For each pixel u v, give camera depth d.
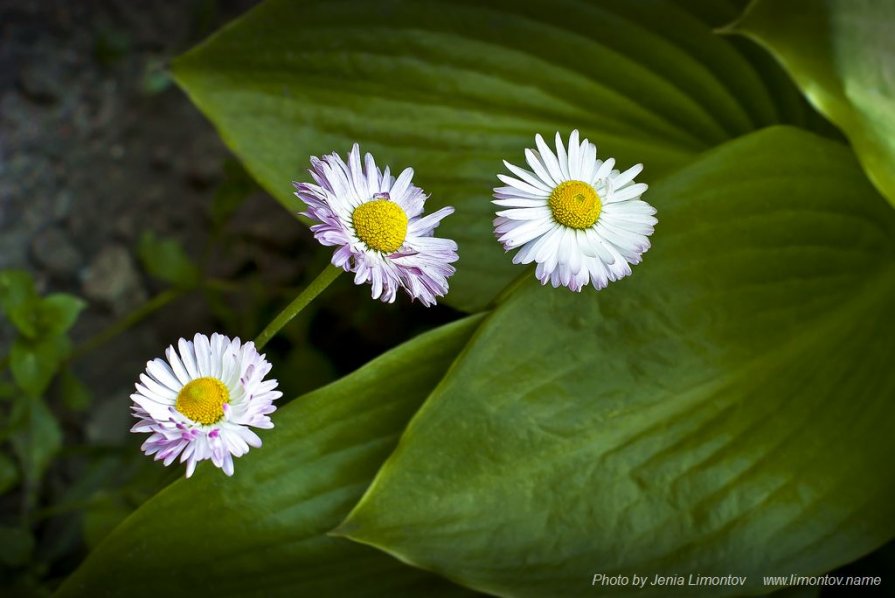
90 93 0.66
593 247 0.40
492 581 0.42
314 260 0.60
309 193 0.39
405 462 0.42
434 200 0.48
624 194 0.40
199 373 0.39
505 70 0.49
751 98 0.50
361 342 0.63
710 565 0.43
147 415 0.39
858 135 0.43
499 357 0.43
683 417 0.44
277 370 0.59
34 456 0.53
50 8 0.66
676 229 0.45
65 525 0.57
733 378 0.44
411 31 0.48
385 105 0.48
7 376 0.60
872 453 0.44
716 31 0.44
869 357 0.46
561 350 0.43
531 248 0.40
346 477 0.43
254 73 0.48
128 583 0.43
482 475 0.42
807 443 0.44
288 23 0.48
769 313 0.45
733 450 0.44
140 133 0.67
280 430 0.43
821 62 0.43
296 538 0.43
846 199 0.47
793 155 0.46
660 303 0.44
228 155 0.67
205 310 0.65
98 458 0.56
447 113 0.49
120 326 0.57
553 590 0.42
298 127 0.48
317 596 0.44
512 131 0.49
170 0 0.69
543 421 0.43
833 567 0.43
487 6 0.49
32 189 0.64
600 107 0.50
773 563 0.43
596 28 0.49
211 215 0.66
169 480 0.44
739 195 0.45
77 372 0.63
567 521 0.42
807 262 0.46
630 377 0.44
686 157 0.49
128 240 0.66
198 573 0.43
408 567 0.44
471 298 0.47
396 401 0.44
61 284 0.64
